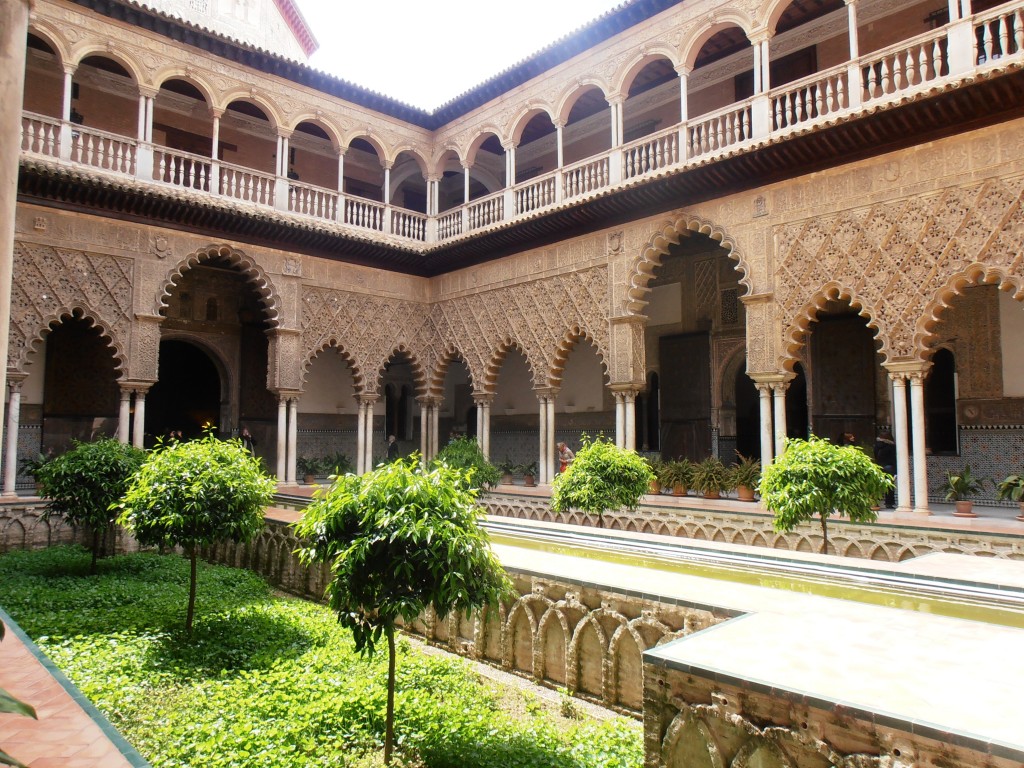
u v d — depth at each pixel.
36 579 7.40
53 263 10.18
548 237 12.04
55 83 12.34
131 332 10.84
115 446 8.09
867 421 11.38
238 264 12.20
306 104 12.96
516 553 5.09
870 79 8.12
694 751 2.38
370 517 3.41
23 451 12.03
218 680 4.49
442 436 18.61
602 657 3.84
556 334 11.93
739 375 13.19
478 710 3.79
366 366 13.58
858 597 3.65
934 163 7.88
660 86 13.30
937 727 1.85
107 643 5.15
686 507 9.08
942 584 3.79
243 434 14.37
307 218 12.67
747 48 11.98
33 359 12.28
